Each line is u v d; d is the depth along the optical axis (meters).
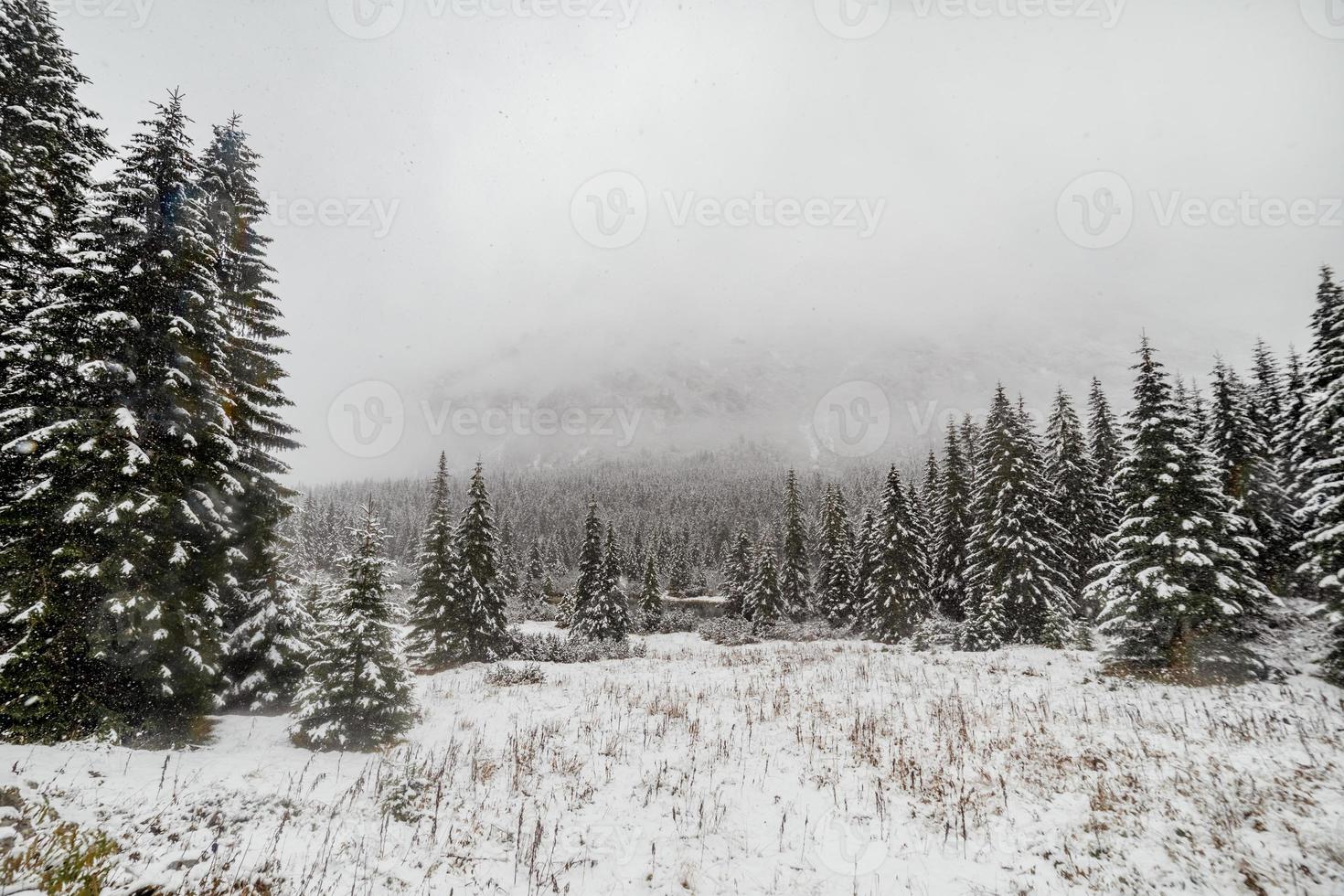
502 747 11.76
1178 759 9.00
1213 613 14.98
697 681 18.16
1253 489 21.72
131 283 11.12
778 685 16.48
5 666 9.45
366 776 9.74
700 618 59.75
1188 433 16.39
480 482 32.97
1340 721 10.23
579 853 7.39
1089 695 13.42
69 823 6.15
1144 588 16.03
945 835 7.52
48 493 10.12
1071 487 31.36
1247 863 6.34
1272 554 19.94
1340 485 13.81
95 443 10.09
